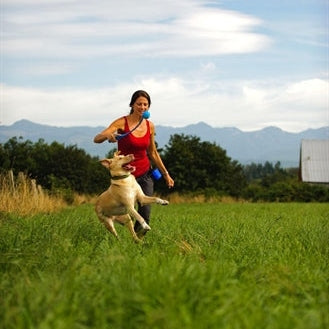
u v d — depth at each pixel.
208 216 10.29
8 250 4.33
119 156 5.24
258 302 2.95
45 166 30.25
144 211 5.46
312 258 4.39
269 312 2.79
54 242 4.59
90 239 5.47
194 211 13.90
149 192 5.45
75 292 2.90
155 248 4.56
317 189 30.02
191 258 3.95
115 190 5.26
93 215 9.34
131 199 5.24
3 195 10.74
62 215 9.57
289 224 7.53
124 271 3.28
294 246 5.05
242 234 5.81
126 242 5.00
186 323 2.51
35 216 8.15
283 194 29.98
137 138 5.24
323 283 3.52
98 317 2.64
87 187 30.75
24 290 3.02
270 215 10.95
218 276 3.17
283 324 2.59
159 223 7.35
